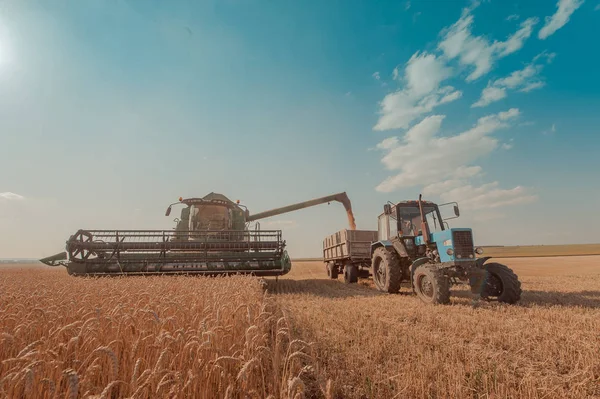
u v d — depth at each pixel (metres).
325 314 6.93
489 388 3.37
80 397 2.29
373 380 3.57
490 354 4.32
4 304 4.39
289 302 8.83
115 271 11.30
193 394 2.48
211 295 5.81
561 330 5.46
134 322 3.29
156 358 2.97
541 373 3.78
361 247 14.29
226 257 12.20
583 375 3.63
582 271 22.19
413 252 10.62
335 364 3.99
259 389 2.78
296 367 3.09
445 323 6.05
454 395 3.19
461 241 8.60
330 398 2.49
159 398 2.26
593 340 4.87
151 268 11.44
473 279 8.58
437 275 8.26
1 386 2.07
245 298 5.40
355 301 8.92
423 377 3.58
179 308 4.03
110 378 2.80
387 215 11.52
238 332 3.76
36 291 5.76
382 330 5.57
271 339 4.34
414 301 8.89
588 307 7.70
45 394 2.38
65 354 2.78
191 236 12.77
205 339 2.71
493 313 6.99
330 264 18.17
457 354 4.36
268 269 12.20
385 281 10.90
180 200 14.09
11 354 2.99
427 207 10.77
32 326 3.45
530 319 6.39
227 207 14.49
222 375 2.52
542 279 16.06
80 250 11.70
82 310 4.18
